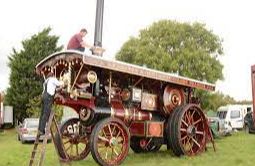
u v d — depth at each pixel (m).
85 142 13.87
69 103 12.79
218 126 25.14
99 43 16.23
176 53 43.62
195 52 42.69
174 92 15.71
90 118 13.21
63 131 13.93
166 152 16.67
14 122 53.25
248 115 32.81
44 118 11.78
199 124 16.30
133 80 14.60
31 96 53.03
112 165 12.75
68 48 13.80
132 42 45.56
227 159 14.08
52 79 11.97
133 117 14.36
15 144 26.89
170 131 15.00
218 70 43.53
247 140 23.20
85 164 13.35
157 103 15.42
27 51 54.03
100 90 13.68
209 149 17.52
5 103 53.94
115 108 13.82
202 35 44.50
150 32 45.00
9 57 54.94
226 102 53.53
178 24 44.75
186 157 14.77
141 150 16.56
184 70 42.38
